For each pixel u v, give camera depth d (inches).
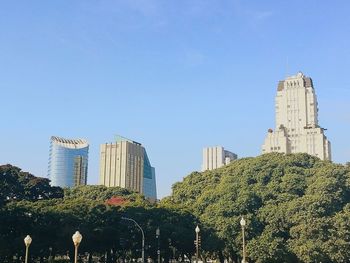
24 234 3218.5
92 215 3464.6
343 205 3912.4
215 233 3722.9
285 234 3757.4
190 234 3683.6
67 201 3740.2
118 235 3513.8
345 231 3506.4
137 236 3582.7
